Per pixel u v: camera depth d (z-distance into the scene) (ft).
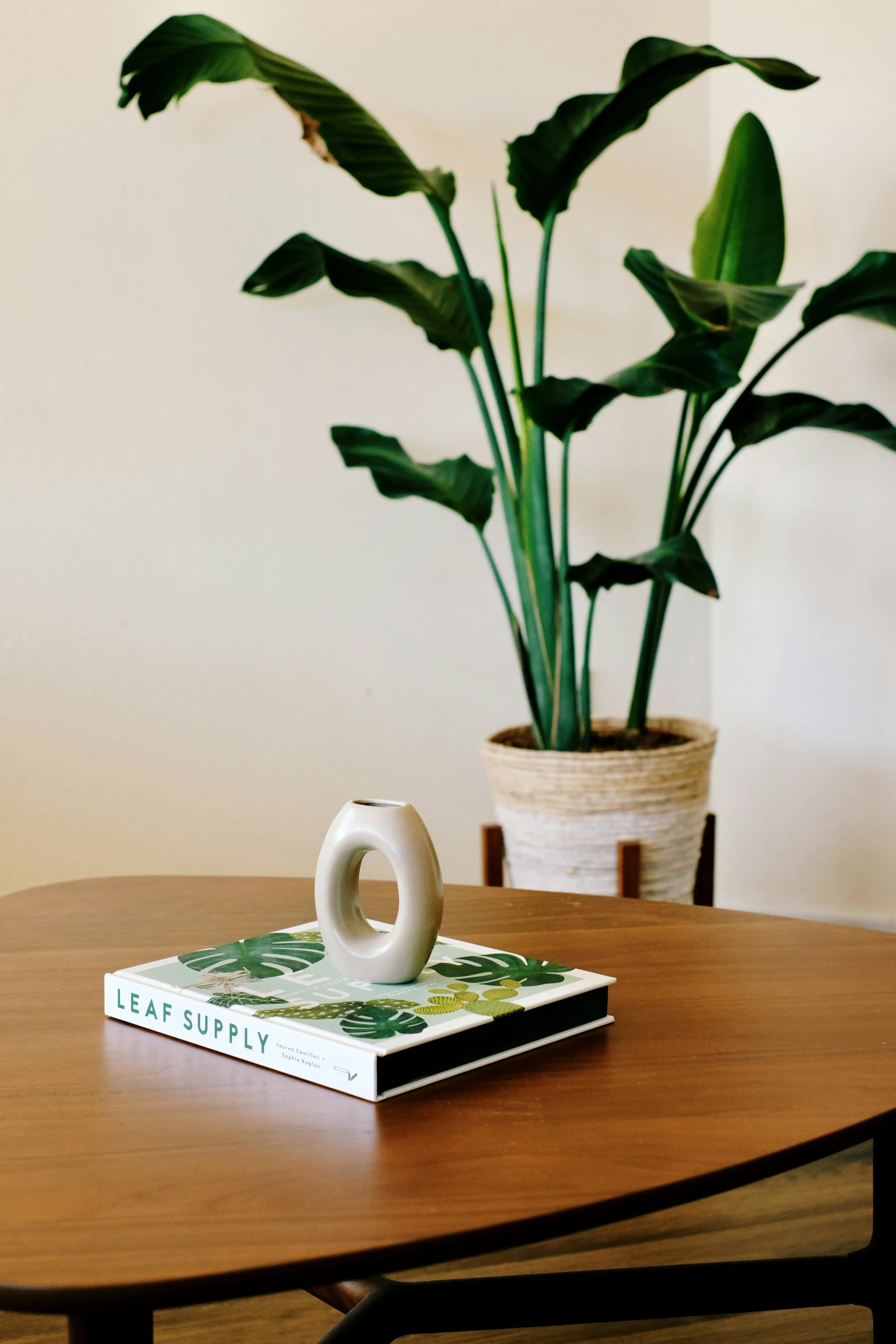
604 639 7.83
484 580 7.48
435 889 2.35
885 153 7.13
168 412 6.72
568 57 7.49
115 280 6.57
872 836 7.53
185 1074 2.15
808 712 7.68
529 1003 2.26
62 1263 1.50
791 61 7.39
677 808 5.88
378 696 7.29
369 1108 1.99
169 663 6.81
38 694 6.54
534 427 5.92
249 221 6.84
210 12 6.70
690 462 7.98
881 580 7.36
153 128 6.59
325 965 2.55
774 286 5.52
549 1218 1.61
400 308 6.28
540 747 6.25
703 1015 2.47
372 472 6.34
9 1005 2.57
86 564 6.59
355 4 7.02
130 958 2.92
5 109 6.31
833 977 2.74
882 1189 2.74
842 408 5.75
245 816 7.02
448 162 7.29
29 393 6.43
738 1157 1.78
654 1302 2.83
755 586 7.82
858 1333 3.72
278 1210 1.63
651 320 7.80
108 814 6.72
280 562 7.02
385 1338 2.77
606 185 7.63
